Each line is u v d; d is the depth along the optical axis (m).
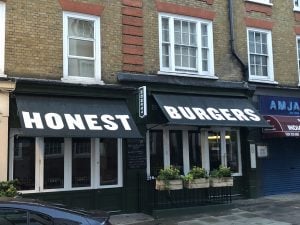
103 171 12.59
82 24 12.71
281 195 16.02
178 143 14.15
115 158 12.80
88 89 12.31
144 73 13.48
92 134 11.35
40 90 11.61
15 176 11.27
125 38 13.27
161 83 13.58
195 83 14.20
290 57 16.95
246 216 12.20
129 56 13.27
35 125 10.80
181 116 12.96
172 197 12.97
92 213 5.71
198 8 14.84
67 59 12.24
